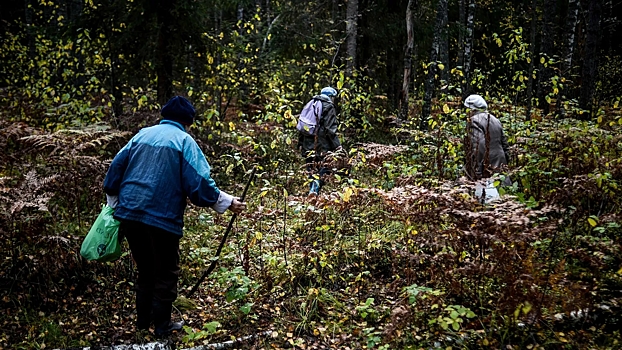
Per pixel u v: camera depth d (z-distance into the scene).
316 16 12.08
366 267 4.61
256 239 4.68
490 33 17.70
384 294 4.16
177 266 3.62
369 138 9.75
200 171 3.39
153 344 3.38
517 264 3.24
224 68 9.14
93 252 3.40
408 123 8.67
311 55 11.71
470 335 3.37
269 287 4.23
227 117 10.67
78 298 4.05
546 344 3.22
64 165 5.23
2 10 17.05
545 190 5.21
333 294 4.17
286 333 3.66
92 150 6.48
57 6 11.93
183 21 8.16
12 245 4.07
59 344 3.45
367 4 11.67
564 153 5.70
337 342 3.54
